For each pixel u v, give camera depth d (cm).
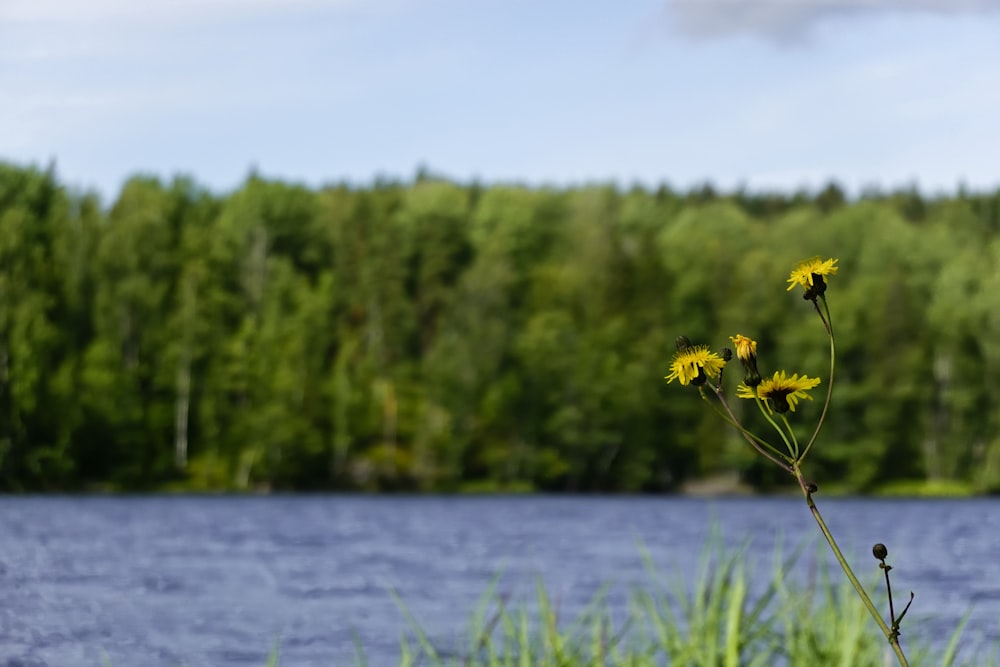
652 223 9281
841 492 6781
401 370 7131
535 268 8400
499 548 3067
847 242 8600
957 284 7300
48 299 6284
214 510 4784
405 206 9294
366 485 6688
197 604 1984
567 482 6950
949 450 6838
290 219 8231
